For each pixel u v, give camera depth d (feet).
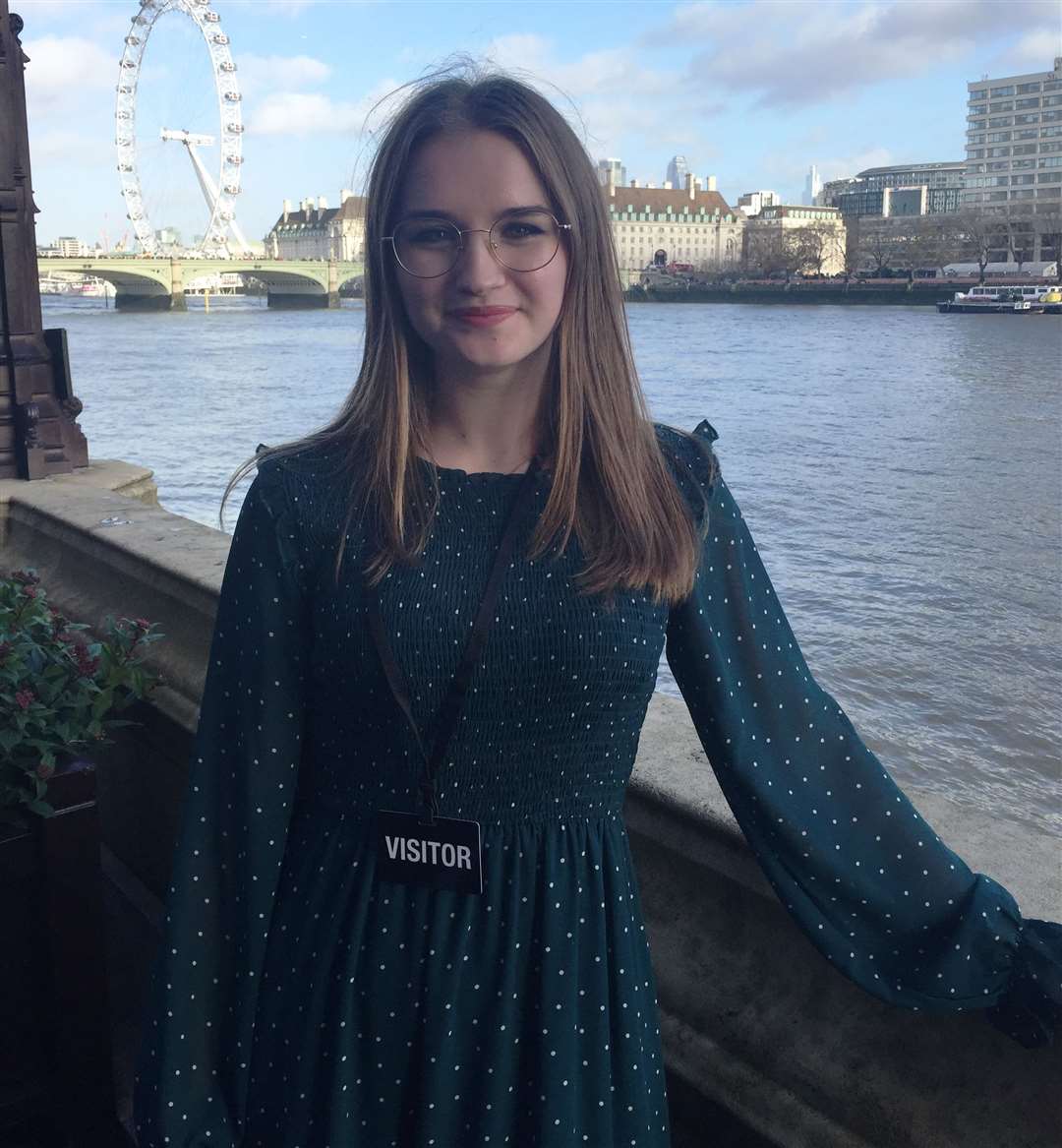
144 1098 3.79
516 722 3.53
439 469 3.66
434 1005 3.52
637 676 3.59
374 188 3.70
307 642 3.72
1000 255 414.00
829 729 3.76
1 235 15.19
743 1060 4.38
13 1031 5.77
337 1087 3.56
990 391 128.47
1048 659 33.53
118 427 83.97
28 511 10.79
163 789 7.91
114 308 397.19
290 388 114.11
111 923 8.02
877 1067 4.04
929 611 39.65
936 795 4.68
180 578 7.93
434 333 3.62
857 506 61.36
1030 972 3.51
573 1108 3.54
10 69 15.26
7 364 15.48
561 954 3.56
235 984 3.80
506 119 3.51
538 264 3.54
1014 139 429.79
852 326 279.69
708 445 3.90
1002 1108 3.71
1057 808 23.57
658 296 448.24
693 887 4.68
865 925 3.68
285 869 3.84
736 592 3.77
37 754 5.65
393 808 3.63
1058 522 56.59
